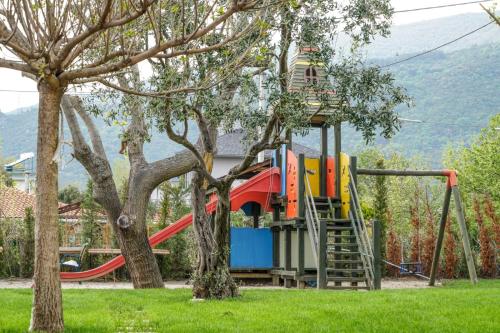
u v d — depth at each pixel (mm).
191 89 10359
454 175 21844
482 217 28984
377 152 59188
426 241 28297
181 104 12125
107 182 19750
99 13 8477
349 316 11172
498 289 16531
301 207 21047
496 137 36281
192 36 9047
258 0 8953
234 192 23125
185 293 15844
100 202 19812
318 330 9852
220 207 14328
